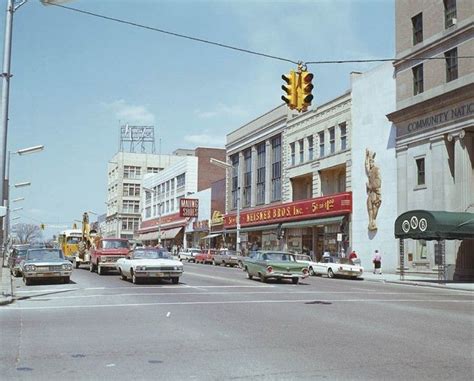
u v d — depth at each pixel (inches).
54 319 530.3
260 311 590.9
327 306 647.1
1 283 920.9
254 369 322.3
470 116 1315.2
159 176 4291.3
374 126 1711.4
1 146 740.7
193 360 346.6
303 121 2151.8
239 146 2795.3
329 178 2015.3
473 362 343.6
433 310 627.2
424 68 1502.2
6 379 299.6
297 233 2153.1
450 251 1339.8
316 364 335.6
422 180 1502.2
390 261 1601.9
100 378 301.6
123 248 1264.8
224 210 2935.5
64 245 1859.0
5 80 744.3
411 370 320.8
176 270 962.1
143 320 521.7
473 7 1333.7
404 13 1600.6
